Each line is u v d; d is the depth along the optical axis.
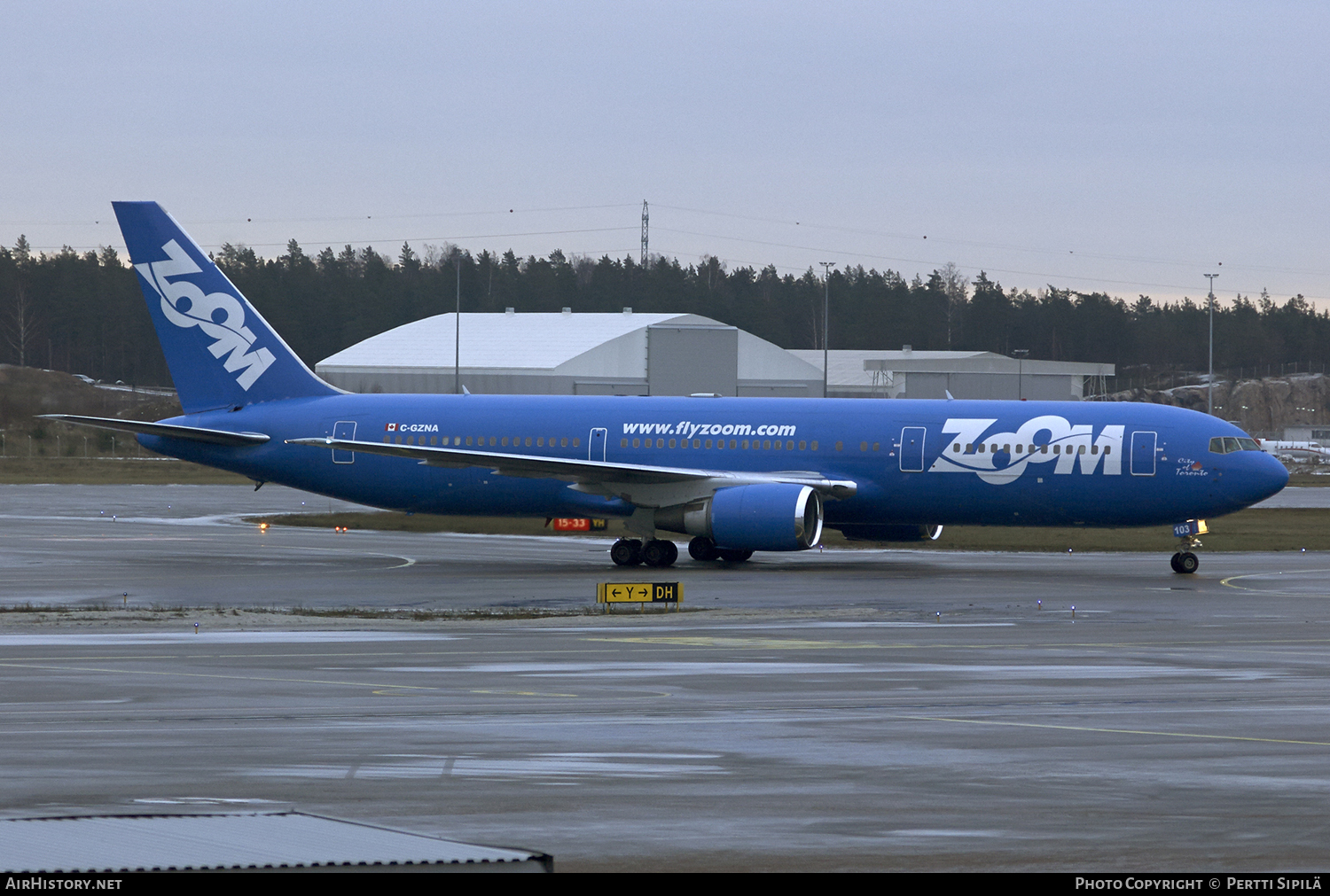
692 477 174.75
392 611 130.00
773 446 180.75
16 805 51.22
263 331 195.50
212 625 116.25
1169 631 114.12
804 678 85.75
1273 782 56.34
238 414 195.25
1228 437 167.38
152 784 55.06
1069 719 71.19
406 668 89.75
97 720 70.25
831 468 178.62
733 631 113.38
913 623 120.19
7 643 103.75
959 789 54.81
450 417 190.38
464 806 51.53
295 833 32.25
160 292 197.00
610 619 123.00
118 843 31.00
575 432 187.00
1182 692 80.62
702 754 61.59
